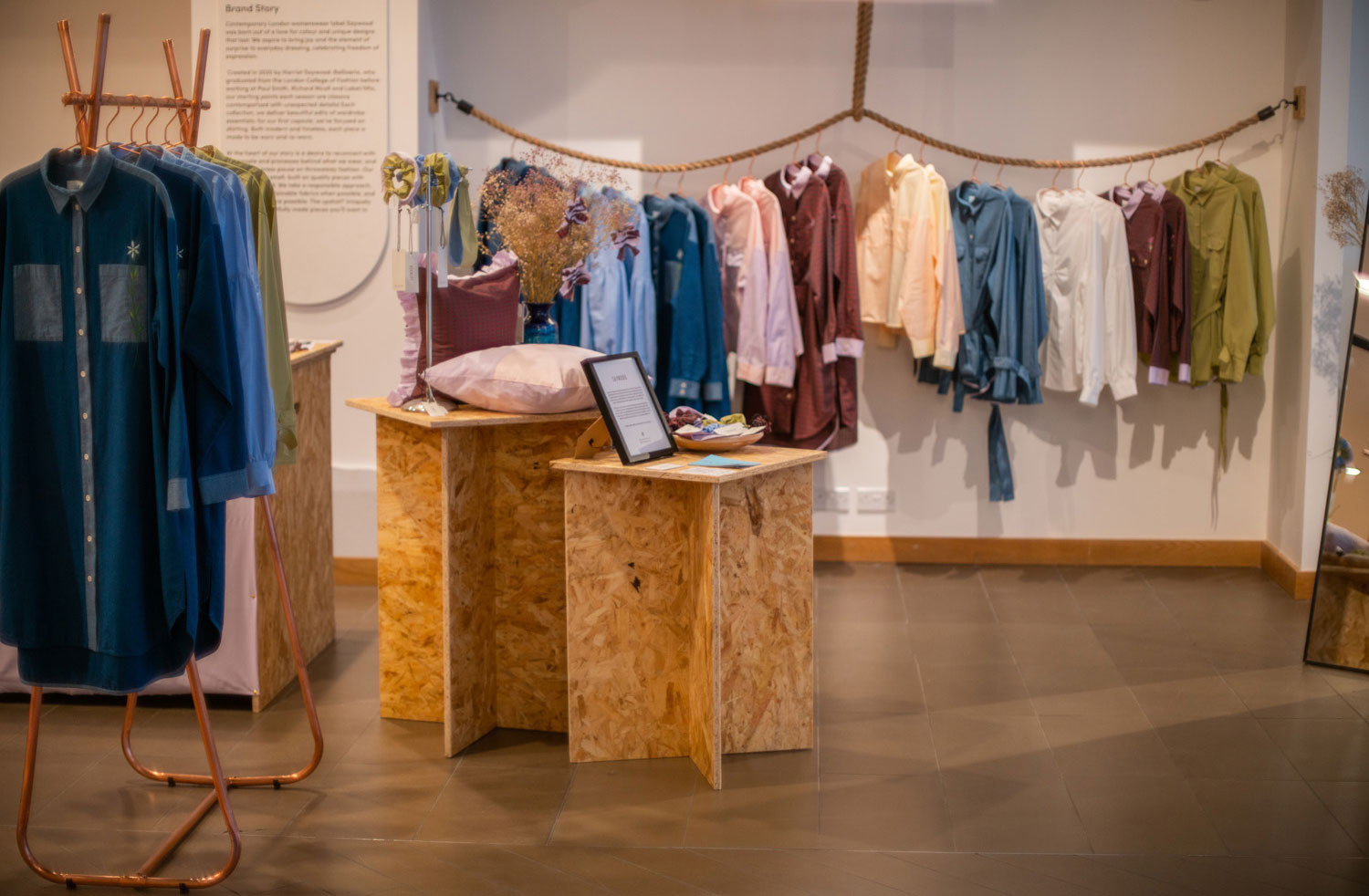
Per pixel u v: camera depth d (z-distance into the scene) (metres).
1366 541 4.49
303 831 3.31
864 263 5.70
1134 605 5.33
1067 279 5.59
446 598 3.73
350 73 5.36
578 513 3.66
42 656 2.94
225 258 3.00
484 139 5.88
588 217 4.11
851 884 3.03
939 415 5.96
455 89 5.87
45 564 2.90
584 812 3.43
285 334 3.94
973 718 4.10
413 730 4.01
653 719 3.80
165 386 2.81
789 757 3.79
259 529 4.11
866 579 5.74
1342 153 5.23
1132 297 5.56
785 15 5.79
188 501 2.81
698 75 5.83
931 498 6.02
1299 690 4.34
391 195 3.74
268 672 4.21
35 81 5.68
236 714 4.13
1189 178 5.59
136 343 2.81
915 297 5.50
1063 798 3.51
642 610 3.74
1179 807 3.46
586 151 5.89
